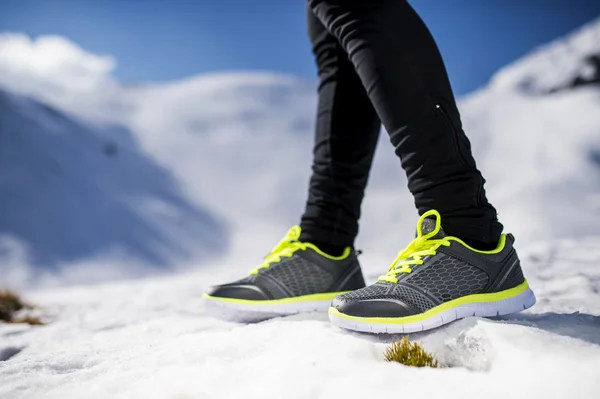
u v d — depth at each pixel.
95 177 56.47
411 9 1.27
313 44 1.72
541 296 1.81
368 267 3.45
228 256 50.16
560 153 65.31
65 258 40.84
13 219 43.56
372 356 1.11
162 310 2.44
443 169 1.24
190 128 77.81
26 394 0.99
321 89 1.67
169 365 1.14
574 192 53.09
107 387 1.00
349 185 1.62
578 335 1.06
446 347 1.14
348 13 1.28
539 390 0.82
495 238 1.30
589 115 74.50
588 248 3.52
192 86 90.88
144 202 55.75
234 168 69.75
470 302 1.23
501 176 63.12
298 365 1.01
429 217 1.30
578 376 0.83
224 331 1.46
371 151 1.66
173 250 48.06
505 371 0.92
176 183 63.78
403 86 1.22
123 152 65.38
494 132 74.81
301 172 68.75
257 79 94.31
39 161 52.94
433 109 1.21
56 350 1.51
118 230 47.50
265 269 1.62
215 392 0.94
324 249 1.63
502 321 1.21
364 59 1.26
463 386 0.88
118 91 86.44
